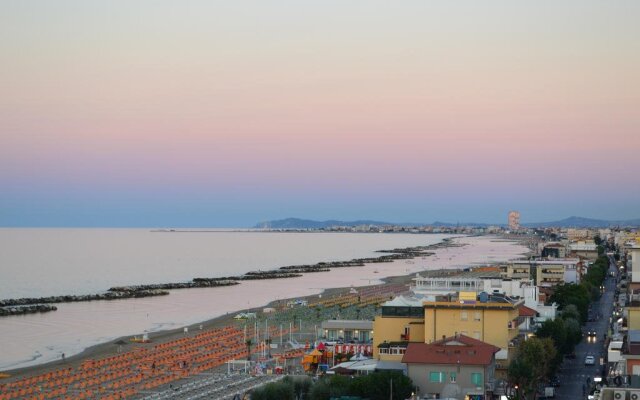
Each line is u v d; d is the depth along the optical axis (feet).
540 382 563.07
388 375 487.61
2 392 642.22
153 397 578.25
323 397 493.77
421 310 594.24
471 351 509.35
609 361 545.44
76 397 615.57
